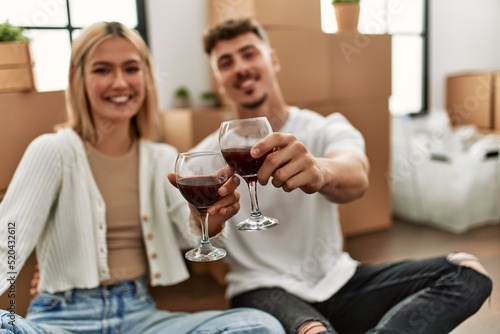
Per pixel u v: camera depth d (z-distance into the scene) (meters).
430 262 1.33
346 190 1.09
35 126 1.31
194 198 0.84
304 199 1.42
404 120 2.89
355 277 1.40
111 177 1.24
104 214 1.18
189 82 2.76
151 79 1.33
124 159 1.27
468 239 2.41
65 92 1.35
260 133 0.84
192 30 2.72
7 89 1.26
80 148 1.20
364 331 1.33
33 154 1.16
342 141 1.35
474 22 2.87
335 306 1.36
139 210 1.25
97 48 1.19
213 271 2.30
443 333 1.16
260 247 1.45
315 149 1.48
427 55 2.77
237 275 1.45
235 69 1.59
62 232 1.16
